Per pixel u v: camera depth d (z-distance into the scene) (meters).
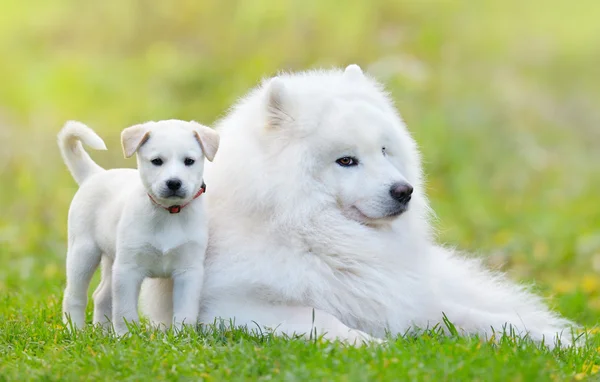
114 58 28.44
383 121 8.16
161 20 29.23
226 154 8.23
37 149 21.55
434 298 8.46
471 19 27.91
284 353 6.39
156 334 7.20
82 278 7.97
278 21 27.02
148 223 7.23
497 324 8.41
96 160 19.98
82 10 30.02
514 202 19.52
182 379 6.04
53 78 26.11
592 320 10.56
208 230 7.91
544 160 22.00
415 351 6.53
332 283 7.90
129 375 6.21
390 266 8.16
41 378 6.20
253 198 7.91
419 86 22.34
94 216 7.91
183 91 25.44
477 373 5.91
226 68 26.12
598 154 23.25
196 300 7.46
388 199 7.85
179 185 7.00
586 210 18.50
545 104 25.03
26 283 11.73
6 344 7.52
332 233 7.93
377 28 26.61
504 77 25.39
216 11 28.64
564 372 6.45
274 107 8.03
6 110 24.92
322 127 7.96
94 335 7.41
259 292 7.73
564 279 13.40
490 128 22.73
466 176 19.50
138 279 7.36
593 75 26.33
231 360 6.39
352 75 8.67
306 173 7.91
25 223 16.67
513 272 13.60
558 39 27.78
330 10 26.66
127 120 23.94
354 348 6.47
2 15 29.92
